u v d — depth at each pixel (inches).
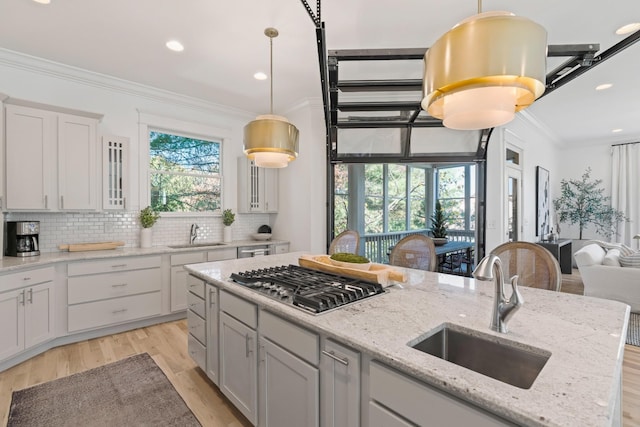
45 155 111.0
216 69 125.9
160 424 70.6
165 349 108.7
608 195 252.2
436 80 39.3
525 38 35.6
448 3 84.3
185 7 87.1
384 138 129.6
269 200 181.8
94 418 72.4
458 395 31.2
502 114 45.1
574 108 175.0
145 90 143.5
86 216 130.7
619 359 35.2
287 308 53.9
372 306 54.4
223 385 76.0
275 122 80.0
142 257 126.5
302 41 104.3
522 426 27.0
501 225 160.1
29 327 97.9
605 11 88.1
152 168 152.1
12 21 93.7
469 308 53.1
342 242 118.5
